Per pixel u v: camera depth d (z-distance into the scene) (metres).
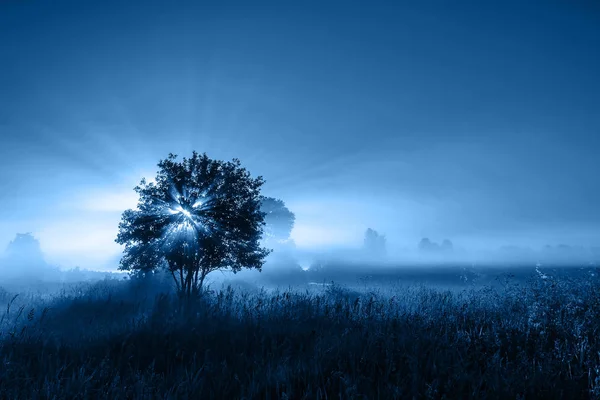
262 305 10.06
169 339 7.61
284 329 8.41
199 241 13.48
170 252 13.27
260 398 5.16
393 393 4.93
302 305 10.51
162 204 13.78
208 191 13.91
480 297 10.43
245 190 14.52
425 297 10.88
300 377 5.61
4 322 9.38
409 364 5.75
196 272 13.83
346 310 9.38
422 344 6.81
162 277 18.91
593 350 6.13
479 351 6.46
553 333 7.39
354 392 4.85
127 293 16.88
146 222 13.63
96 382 5.60
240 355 6.64
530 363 5.85
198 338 7.96
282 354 6.74
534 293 9.46
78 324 9.77
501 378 5.30
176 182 13.71
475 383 5.29
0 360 6.24
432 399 4.77
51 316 10.88
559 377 5.29
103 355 6.90
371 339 6.99
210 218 13.71
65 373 5.91
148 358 6.94
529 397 4.85
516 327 7.79
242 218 14.02
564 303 8.70
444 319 8.55
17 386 5.27
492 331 7.36
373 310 9.34
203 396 5.25
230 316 9.68
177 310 10.09
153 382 5.58
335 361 6.21
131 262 13.80
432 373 5.61
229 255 14.31
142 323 8.98
